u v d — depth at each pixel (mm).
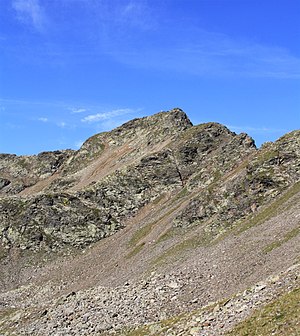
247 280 53812
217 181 121312
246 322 32562
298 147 104750
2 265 126000
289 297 32719
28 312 67625
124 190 151375
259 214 87250
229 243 75625
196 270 65812
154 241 107312
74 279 108750
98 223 139375
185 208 111750
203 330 36125
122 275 93250
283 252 56875
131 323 52469
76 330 54438
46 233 137375
